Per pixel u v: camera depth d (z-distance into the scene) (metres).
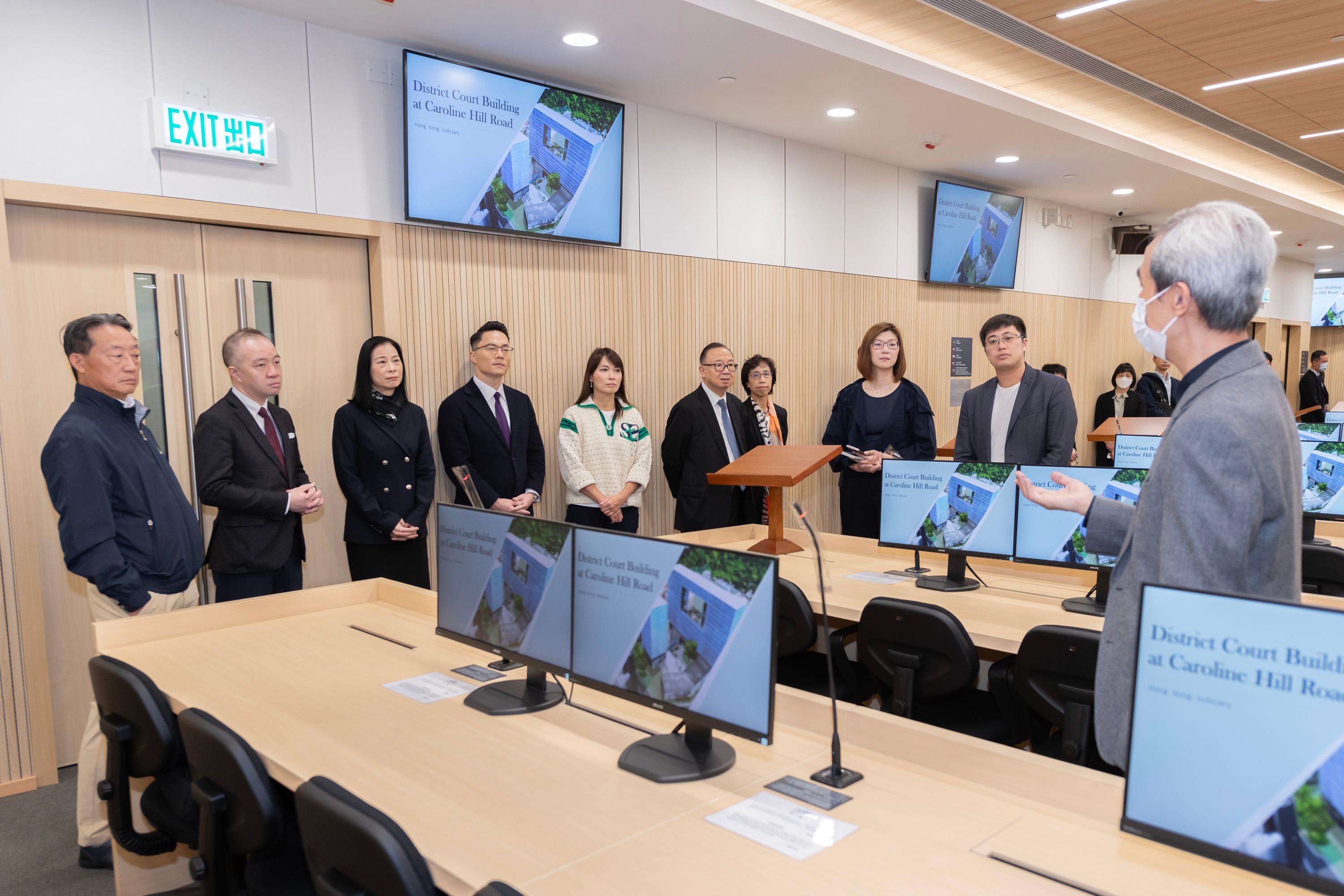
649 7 3.66
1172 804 1.04
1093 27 4.52
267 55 3.71
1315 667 0.96
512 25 3.85
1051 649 2.12
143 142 3.40
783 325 5.91
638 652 1.69
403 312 4.19
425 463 3.94
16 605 3.14
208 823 1.63
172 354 3.61
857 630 2.92
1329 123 6.37
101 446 2.55
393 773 1.60
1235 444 1.18
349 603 2.93
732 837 1.35
